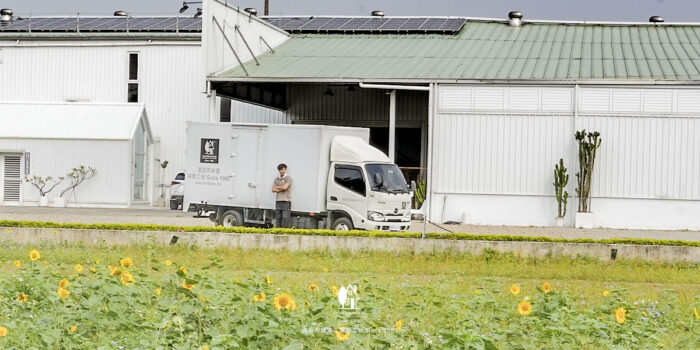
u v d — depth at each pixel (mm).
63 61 41438
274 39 38438
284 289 13586
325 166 24109
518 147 32188
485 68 33719
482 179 32375
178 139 40281
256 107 40688
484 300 11117
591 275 17531
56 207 37594
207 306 9547
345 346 8281
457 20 40812
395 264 18328
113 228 21422
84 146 37875
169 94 40375
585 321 9711
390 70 33875
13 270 15438
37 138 38125
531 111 32094
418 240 19672
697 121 31188
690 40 37281
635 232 29766
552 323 10102
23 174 38312
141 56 40656
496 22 41094
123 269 11758
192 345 8477
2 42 42000
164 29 40281
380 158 24438
